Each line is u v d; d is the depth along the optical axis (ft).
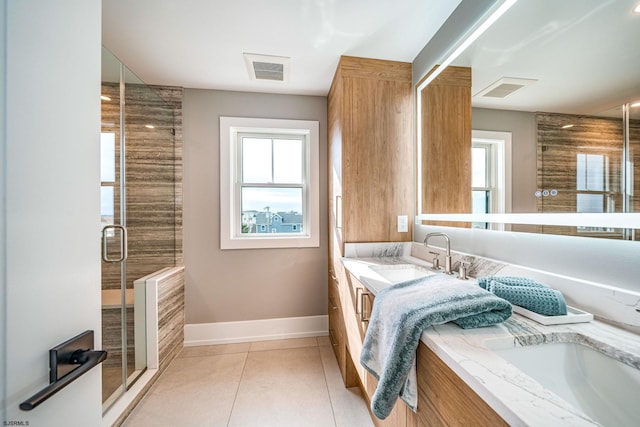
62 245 1.54
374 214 5.93
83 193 1.71
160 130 6.68
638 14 2.15
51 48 1.48
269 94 7.59
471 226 4.26
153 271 6.40
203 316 7.32
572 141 2.70
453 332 2.24
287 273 7.68
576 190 2.64
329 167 7.48
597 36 2.46
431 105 5.32
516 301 2.60
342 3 4.29
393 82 5.97
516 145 3.37
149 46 5.43
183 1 4.22
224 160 7.38
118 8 4.36
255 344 7.23
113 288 5.05
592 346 2.11
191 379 5.67
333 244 6.86
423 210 5.65
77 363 1.59
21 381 1.27
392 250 5.93
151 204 6.31
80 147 1.69
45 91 1.44
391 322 2.64
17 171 1.27
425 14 4.55
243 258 7.51
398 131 5.98
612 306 2.32
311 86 7.19
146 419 4.57
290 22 4.73
